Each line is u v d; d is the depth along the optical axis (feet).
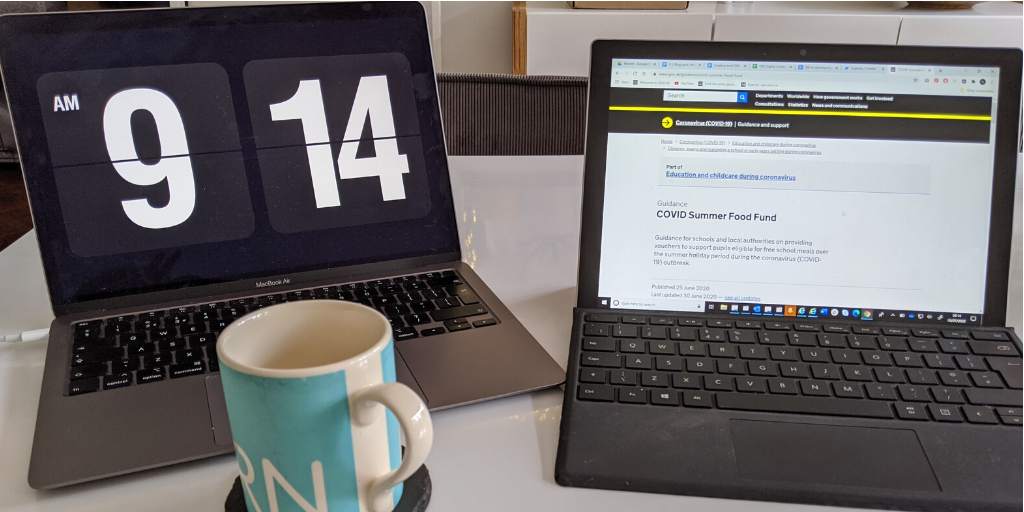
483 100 4.18
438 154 2.38
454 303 2.07
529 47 8.89
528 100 4.21
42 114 1.97
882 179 1.88
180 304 2.04
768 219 1.91
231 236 2.14
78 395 1.58
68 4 7.95
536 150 4.27
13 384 1.73
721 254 1.92
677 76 1.90
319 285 2.18
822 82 1.89
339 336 1.26
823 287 1.90
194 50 2.11
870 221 1.89
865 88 1.88
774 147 1.90
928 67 1.87
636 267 1.93
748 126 1.90
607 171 1.92
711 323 1.86
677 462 1.42
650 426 1.51
